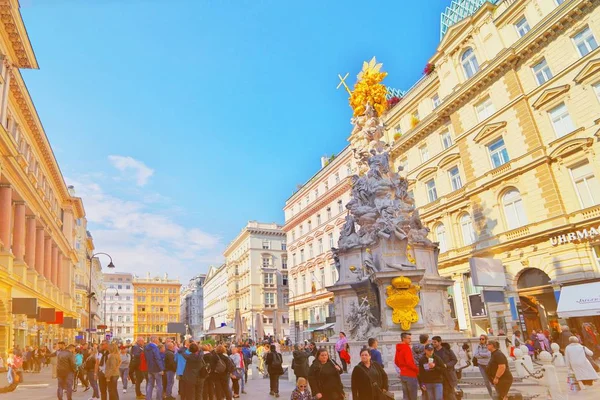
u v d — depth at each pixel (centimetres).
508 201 2969
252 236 7606
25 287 2634
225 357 1199
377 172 1970
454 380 862
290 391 1521
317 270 5231
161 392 1217
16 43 2339
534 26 2773
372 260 1792
